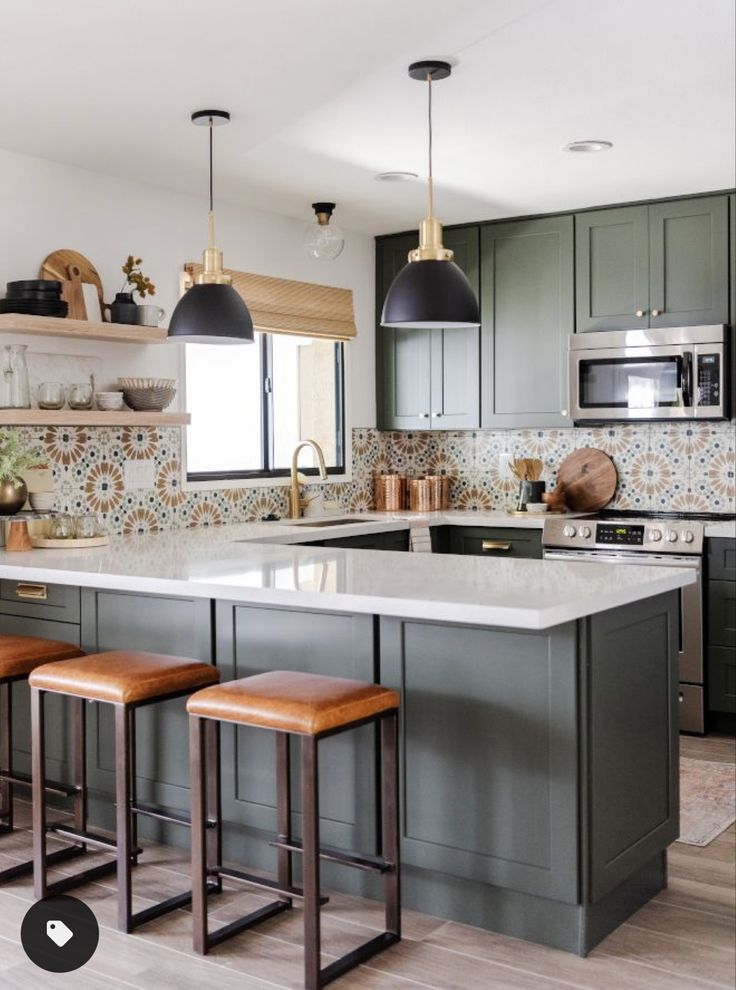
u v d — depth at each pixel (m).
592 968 2.69
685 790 4.14
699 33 3.15
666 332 5.27
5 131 4.02
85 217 4.58
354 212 5.54
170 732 3.48
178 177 4.75
